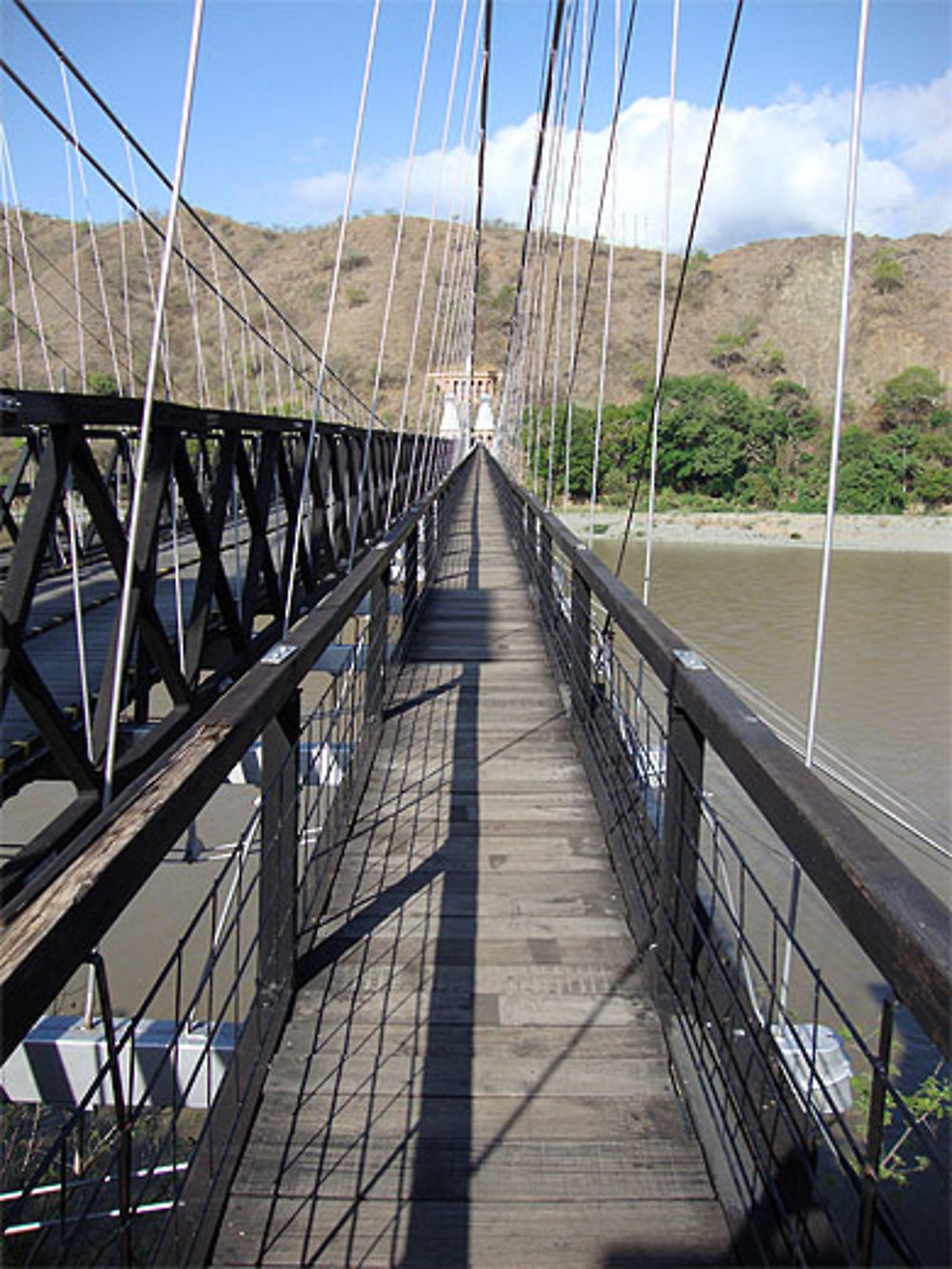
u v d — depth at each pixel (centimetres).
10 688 206
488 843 253
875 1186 81
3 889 200
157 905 592
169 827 96
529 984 188
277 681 144
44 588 447
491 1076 161
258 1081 155
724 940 199
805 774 100
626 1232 130
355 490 678
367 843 253
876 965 74
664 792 177
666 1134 148
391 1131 148
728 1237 129
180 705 275
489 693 403
